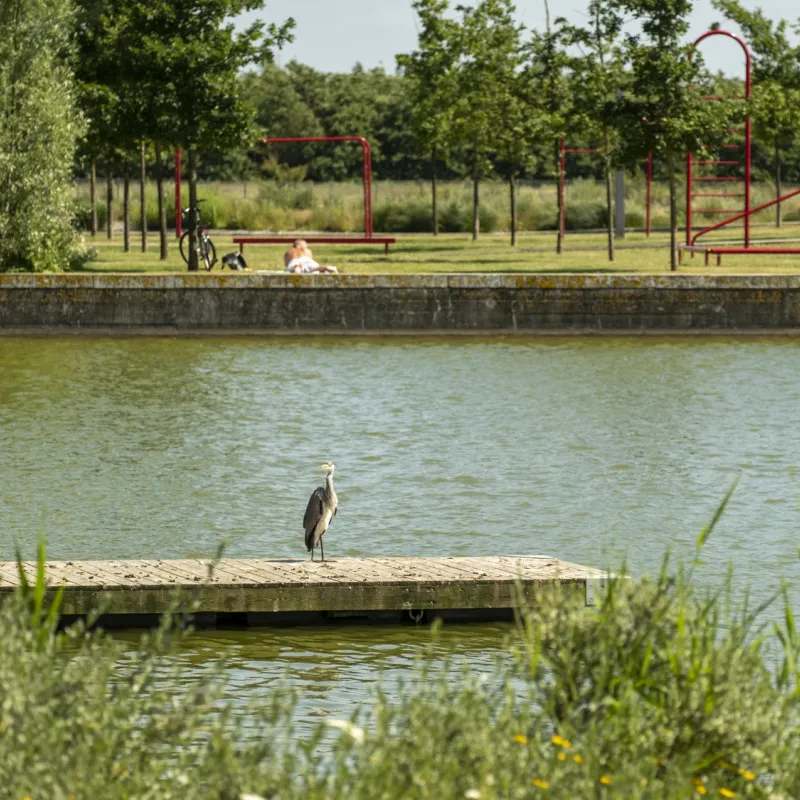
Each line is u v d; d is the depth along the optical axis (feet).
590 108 137.80
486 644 44.24
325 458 74.84
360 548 56.70
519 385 98.07
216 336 121.49
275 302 121.70
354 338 121.19
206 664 41.65
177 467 72.13
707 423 84.48
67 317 121.39
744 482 69.05
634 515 62.23
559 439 79.77
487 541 57.88
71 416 86.12
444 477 70.18
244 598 45.80
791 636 27.86
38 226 131.03
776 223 219.00
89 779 21.84
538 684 27.17
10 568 47.37
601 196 233.55
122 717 24.17
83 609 45.11
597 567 53.06
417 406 90.22
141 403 90.89
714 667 25.55
